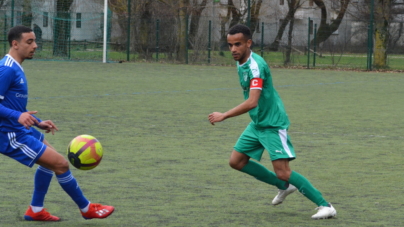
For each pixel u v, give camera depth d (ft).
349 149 71.41
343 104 122.52
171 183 52.85
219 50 262.26
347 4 263.29
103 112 102.42
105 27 253.65
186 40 260.01
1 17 270.26
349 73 228.22
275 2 302.25
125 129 84.23
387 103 125.29
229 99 128.16
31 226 39.37
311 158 65.57
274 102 41.34
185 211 43.62
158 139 76.59
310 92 149.07
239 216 42.45
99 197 47.44
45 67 217.77
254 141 42.60
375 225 40.42
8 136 38.42
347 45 255.91
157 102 119.75
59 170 38.70
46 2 276.41
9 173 55.93
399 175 57.26
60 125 86.53
